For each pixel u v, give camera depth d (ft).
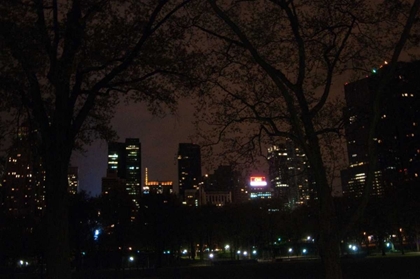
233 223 327.47
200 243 344.90
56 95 58.08
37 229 169.78
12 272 186.09
